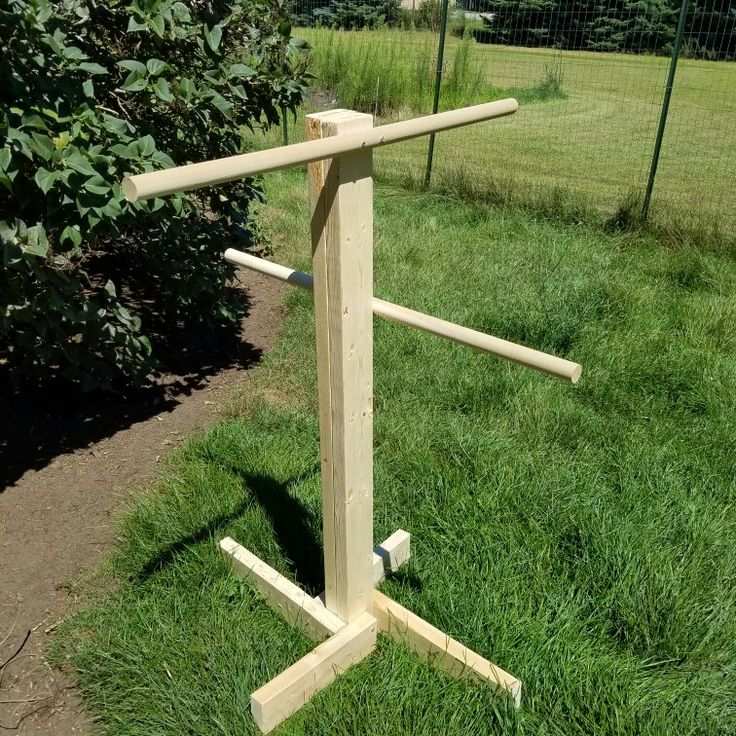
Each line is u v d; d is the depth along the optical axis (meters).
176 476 2.79
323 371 1.80
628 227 5.79
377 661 2.07
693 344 3.88
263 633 2.14
